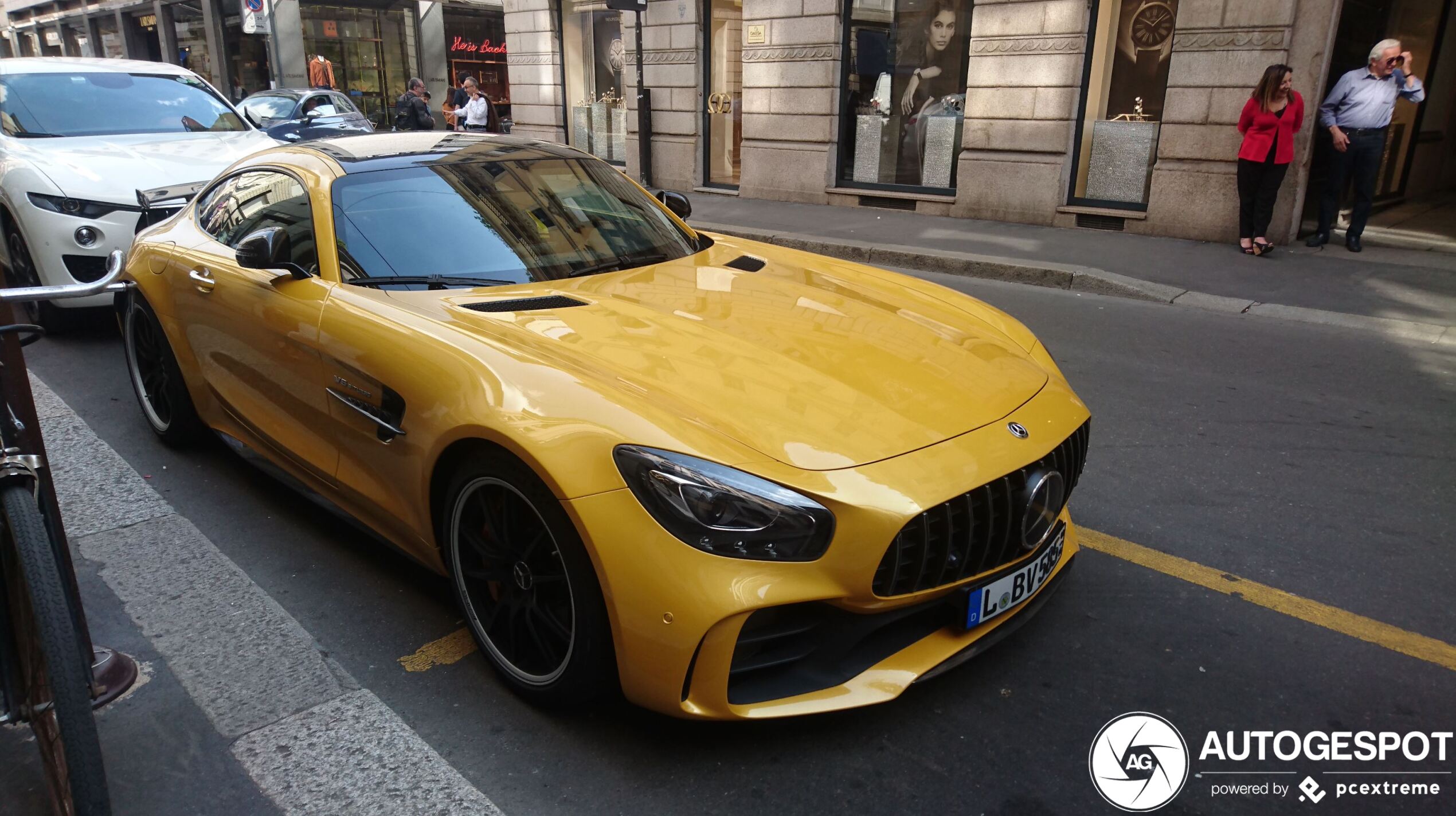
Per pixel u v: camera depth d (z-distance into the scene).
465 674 2.80
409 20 27.94
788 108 13.16
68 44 35.19
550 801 2.30
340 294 3.16
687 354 2.68
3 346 2.09
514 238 3.47
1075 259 8.95
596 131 17.36
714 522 2.16
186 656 2.89
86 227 5.95
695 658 2.21
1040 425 2.66
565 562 2.35
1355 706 2.69
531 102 18.19
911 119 12.24
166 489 4.03
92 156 6.38
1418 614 3.16
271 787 2.36
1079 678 2.79
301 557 3.48
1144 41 10.03
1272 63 8.99
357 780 2.38
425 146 3.91
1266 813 2.29
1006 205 11.23
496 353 2.64
